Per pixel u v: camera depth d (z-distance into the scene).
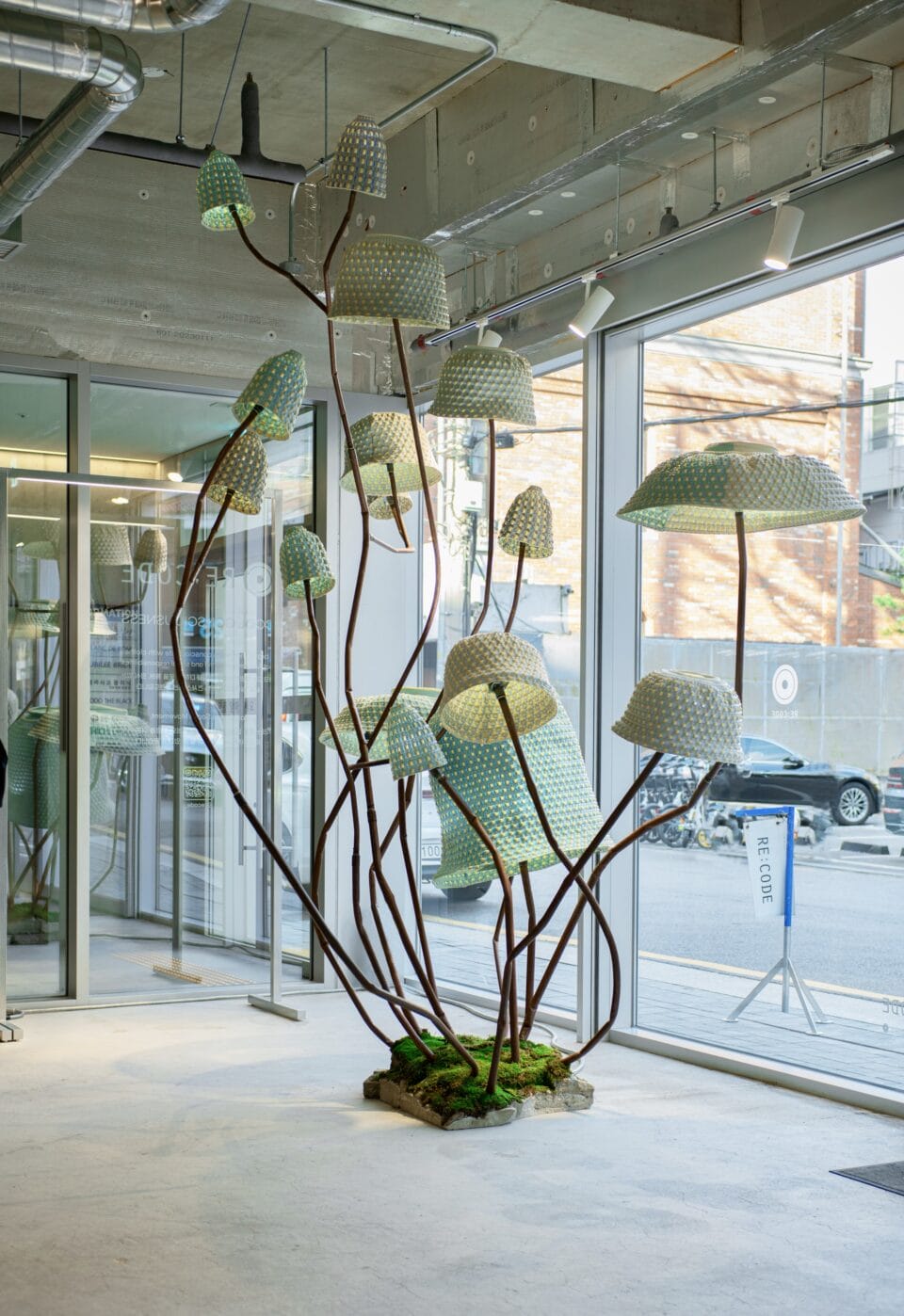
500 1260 3.40
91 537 6.47
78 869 6.38
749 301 5.33
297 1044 5.75
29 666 6.35
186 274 6.87
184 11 4.12
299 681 7.14
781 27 4.43
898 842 4.72
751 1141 4.40
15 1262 3.37
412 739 4.31
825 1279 3.29
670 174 5.41
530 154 5.82
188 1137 4.42
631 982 5.89
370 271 4.37
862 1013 4.87
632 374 5.89
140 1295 3.17
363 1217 3.70
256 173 6.13
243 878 6.77
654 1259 3.42
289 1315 3.07
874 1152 4.29
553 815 4.59
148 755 6.54
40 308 6.53
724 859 5.45
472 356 4.59
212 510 6.70
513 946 4.62
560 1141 4.40
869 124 4.55
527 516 4.93
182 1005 6.52
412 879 4.81
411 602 7.45
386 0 4.43
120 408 6.78
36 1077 5.18
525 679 4.14
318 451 7.25
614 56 4.76
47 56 4.41
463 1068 4.77
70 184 6.61
